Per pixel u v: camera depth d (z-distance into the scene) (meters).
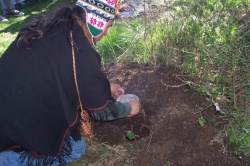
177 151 2.54
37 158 2.15
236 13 2.74
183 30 3.00
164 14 3.63
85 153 2.70
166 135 2.65
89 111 2.05
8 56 1.96
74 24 1.85
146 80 3.03
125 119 2.85
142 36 3.79
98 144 2.75
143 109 2.86
